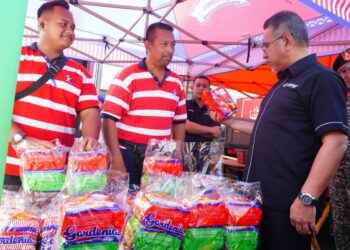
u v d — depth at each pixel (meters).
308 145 1.28
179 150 1.49
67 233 0.77
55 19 1.59
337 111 1.20
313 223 1.17
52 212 0.92
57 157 1.04
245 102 7.30
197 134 3.18
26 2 0.66
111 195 1.00
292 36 1.37
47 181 1.00
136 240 0.88
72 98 1.68
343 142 1.20
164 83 2.02
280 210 1.28
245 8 3.12
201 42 3.42
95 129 1.72
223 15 3.33
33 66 1.60
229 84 5.78
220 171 1.62
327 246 3.47
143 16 3.27
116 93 1.92
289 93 1.32
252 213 1.10
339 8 1.38
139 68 1.98
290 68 1.37
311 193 1.16
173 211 0.90
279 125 1.33
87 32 3.88
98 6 2.98
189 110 3.36
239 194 1.25
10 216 0.86
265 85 5.62
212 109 1.70
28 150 1.04
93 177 1.02
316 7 1.31
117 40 3.99
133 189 1.30
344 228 2.43
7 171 1.47
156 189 1.09
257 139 1.41
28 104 1.57
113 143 1.85
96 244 0.80
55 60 1.65
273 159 1.32
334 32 3.00
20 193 1.03
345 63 2.27
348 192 2.38
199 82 3.29
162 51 1.94
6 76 0.65
